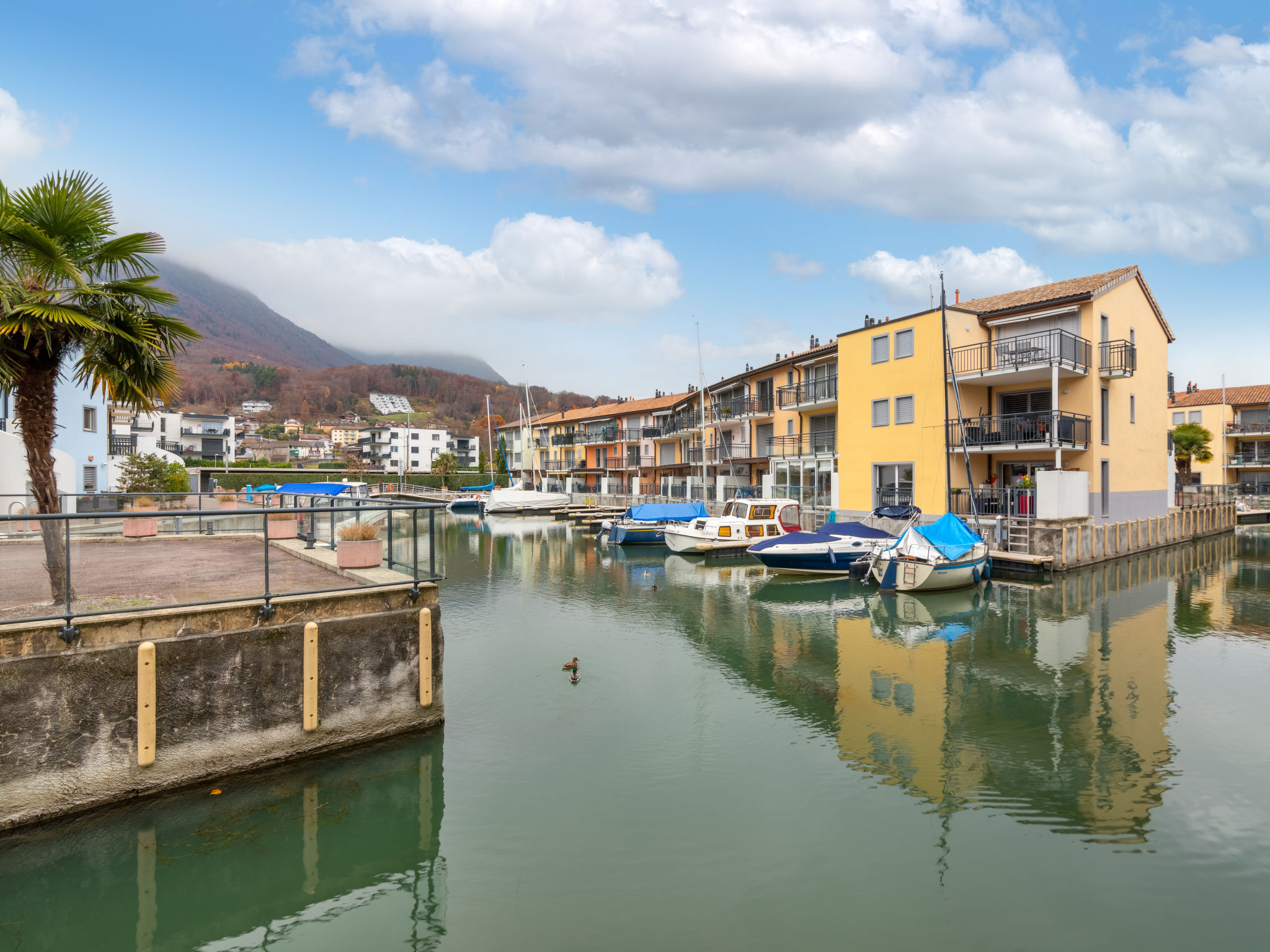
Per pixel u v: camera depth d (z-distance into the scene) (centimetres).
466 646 1650
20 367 858
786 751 1049
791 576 2691
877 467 3259
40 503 862
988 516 2702
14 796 729
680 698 1282
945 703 1255
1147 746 1062
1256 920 658
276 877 735
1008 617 1952
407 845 795
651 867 751
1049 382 2925
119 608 825
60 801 751
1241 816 852
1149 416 3306
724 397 5241
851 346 3388
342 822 832
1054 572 2539
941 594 2288
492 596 2303
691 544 3259
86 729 768
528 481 8444
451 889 715
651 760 1014
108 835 774
